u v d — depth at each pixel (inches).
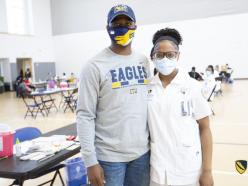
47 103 433.1
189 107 64.0
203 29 643.5
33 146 93.0
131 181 67.5
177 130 63.4
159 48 64.2
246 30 614.5
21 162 82.8
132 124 61.4
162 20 671.8
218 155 163.2
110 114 60.7
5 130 89.2
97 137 62.6
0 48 612.1
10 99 502.0
